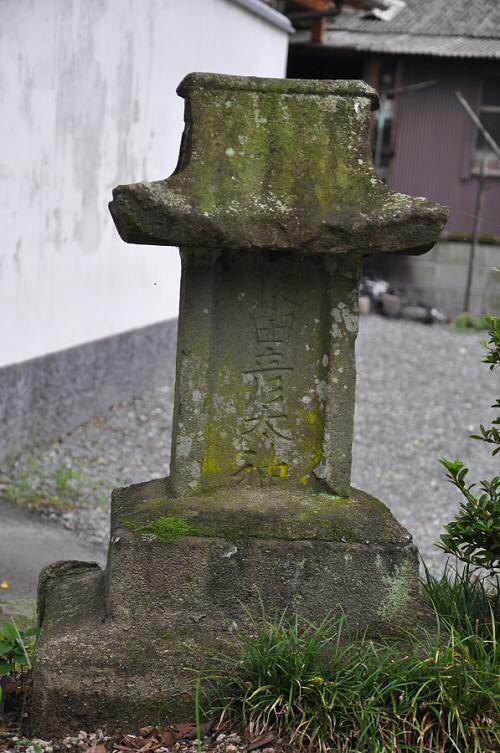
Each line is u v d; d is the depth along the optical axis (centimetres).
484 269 1886
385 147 1889
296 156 323
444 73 1838
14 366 687
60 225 737
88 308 805
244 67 1023
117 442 794
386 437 954
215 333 340
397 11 1881
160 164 914
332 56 1853
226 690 317
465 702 304
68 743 311
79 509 645
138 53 831
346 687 306
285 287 342
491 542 357
